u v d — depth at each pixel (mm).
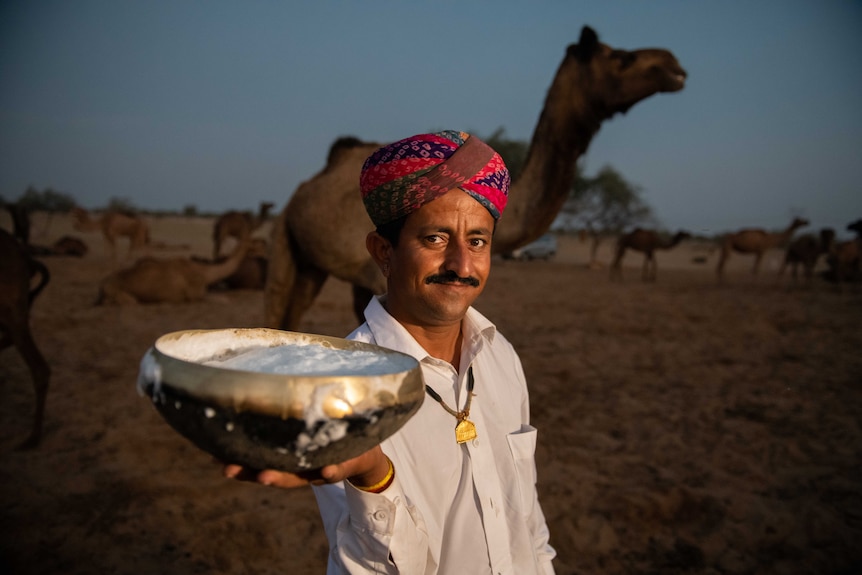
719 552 4027
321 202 4855
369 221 4797
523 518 1510
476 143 1383
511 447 1566
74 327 10586
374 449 1069
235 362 1081
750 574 3803
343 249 4828
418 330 1526
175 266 13586
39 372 5414
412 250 1389
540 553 1643
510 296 17094
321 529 4191
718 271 22469
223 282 16922
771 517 4422
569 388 7586
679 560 3934
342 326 11539
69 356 8594
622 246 23500
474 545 1420
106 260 23469
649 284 21859
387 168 1356
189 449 5418
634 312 14367
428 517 1383
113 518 4215
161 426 5938
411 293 1417
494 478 1471
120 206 70625
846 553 4016
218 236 22344
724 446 5746
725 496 4715
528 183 4730
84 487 4641
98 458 5168
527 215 4707
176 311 12523
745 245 23781
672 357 9500
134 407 6477
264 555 3891
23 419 6078
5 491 4531
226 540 4020
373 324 1541
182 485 4707
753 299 17391
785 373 8578
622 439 5887
